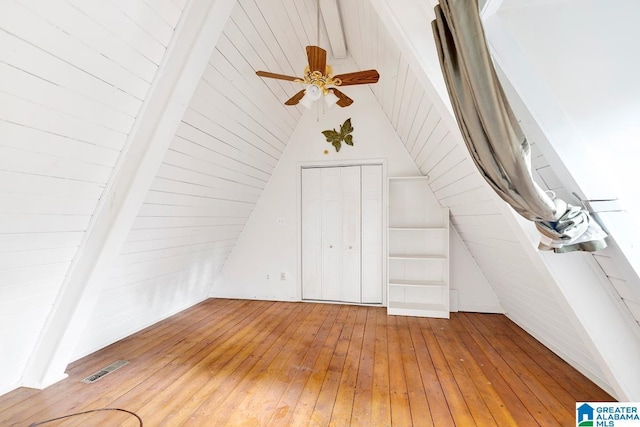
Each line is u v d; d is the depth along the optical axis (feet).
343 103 9.14
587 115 4.09
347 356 8.61
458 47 3.19
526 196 3.51
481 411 6.16
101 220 6.46
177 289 12.07
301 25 9.09
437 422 5.84
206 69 6.87
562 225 3.84
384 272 13.44
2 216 4.87
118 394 6.79
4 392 6.83
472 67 3.12
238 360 8.39
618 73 4.04
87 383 7.23
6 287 5.69
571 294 5.00
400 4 4.77
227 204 11.71
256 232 14.51
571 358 8.00
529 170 3.30
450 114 5.04
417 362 8.23
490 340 9.70
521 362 8.22
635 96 4.00
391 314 12.25
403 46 5.11
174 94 5.81
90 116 5.08
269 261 14.46
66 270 6.70
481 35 3.07
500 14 4.24
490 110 3.16
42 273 6.19
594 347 5.14
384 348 9.11
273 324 11.21
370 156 13.37
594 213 4.07
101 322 8.89
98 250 6.61
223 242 13.43
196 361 8.34
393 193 13.16
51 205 5.46
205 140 8.28
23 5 3.56
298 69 10.52
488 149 3.47
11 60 3.78
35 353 7.14
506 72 4.20
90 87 4.79
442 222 12.71
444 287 12.31
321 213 14.12
